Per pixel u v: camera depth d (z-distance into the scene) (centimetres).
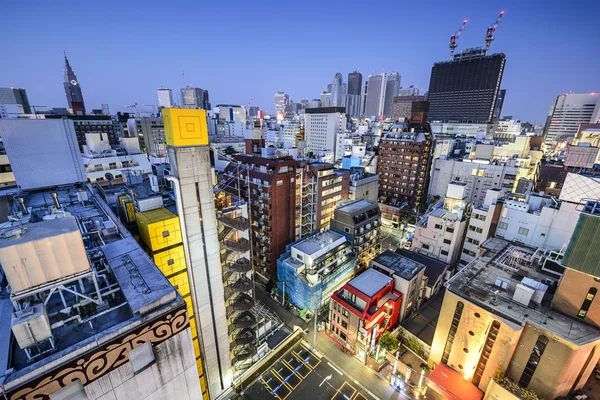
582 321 2998
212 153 8325
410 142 10325
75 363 1580
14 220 2095
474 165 9581
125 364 1800
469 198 9819
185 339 2094
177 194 2792
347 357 4625
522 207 4897
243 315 4050
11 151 3788
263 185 5984
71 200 3619
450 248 5906
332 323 4938
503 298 3388
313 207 7081
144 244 2933
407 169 10600
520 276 3825
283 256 5794
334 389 4088
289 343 4794
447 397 3469
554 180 7612
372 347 4506
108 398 1769
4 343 1608
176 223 2883
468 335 3519
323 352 4700
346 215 6456
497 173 9169
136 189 4331
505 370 3222
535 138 12075
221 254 3647
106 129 14962
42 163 4022
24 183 3931
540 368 2991
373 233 7131
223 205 3869
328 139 19288
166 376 2042
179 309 1988
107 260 2252
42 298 1758
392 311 4750
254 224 6425
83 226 2758
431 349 4062
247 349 4191
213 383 3575
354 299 4556
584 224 2797
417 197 10975
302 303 5397
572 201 4362
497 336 3219
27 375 1424
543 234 4666
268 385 4116
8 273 1523
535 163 10488
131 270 2142
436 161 10350
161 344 1953
